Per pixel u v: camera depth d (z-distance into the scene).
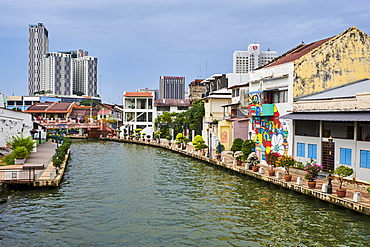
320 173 24.84
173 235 15.35
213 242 14.58
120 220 17.38
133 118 85.69
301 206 19.59
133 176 29.94
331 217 17.53
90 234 15.39
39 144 53.72
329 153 23.14
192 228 16.25
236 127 41.94
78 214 18.27
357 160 21.95
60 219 17.38
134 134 79.25
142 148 58.31
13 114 38.69
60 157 33.16
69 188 24.53
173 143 60.12
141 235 15.34
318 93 28.02
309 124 28.42
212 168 34.66
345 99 22.62
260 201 20.91
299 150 27.59
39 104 98.88
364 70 28.77
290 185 22.91
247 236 15.22
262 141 33.03
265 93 32.09
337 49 28.27
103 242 14.50
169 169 34.03
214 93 53.75
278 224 16.67
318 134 28.34
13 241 14.46
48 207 19.45
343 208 18.31
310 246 14.09
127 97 85.44
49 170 28.16
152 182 27.16
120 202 20.84
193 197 22.12
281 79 29.89
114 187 25.19
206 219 17.56
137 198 21.88
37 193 22.64
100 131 82.75
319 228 16.02
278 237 15.06
